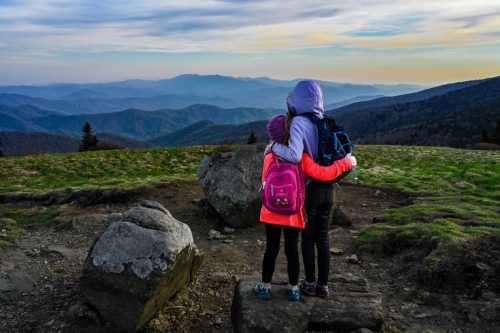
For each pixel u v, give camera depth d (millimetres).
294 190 5695
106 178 27391
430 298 7598
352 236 11719
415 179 21859
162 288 6934
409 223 12000
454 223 11031
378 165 33531
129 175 29297
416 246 9758
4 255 10227
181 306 7625
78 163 34000
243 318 6227
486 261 8008
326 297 6641
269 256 6379
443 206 13500
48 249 10719
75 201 16625
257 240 11930
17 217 14719
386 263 9625
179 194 16938
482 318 6852
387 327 6652
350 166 5945
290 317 6188
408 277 8570
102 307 6828
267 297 6559
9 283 8438
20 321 7266
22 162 34125
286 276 7691
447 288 7816
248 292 6820
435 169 28938
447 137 180750
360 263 9836
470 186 19938
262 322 6098
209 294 8219
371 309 6438
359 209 15617
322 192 6012
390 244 10273
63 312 7449
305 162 5770
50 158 37219
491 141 87250
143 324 6887
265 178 5938
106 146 74938
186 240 7602
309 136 5672
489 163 32219
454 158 37062
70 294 8172
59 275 9164
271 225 6164
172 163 35062
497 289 7426
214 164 13719
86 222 13242
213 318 7363
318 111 5781
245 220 12812
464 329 6668
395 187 18938
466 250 8438
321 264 6477
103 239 7062
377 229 11398
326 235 6438
